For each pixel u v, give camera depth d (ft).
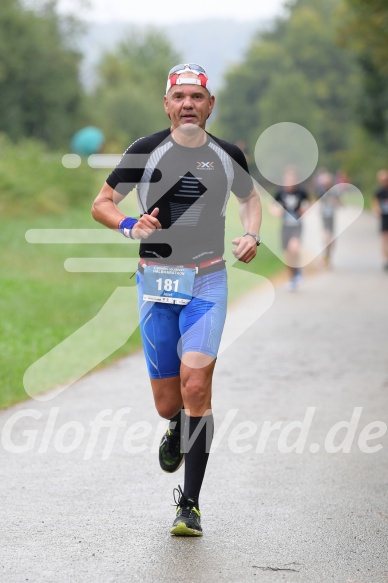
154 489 44.14
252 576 33.58
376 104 364.38
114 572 33.86
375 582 33.14
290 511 41.11
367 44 225.15
